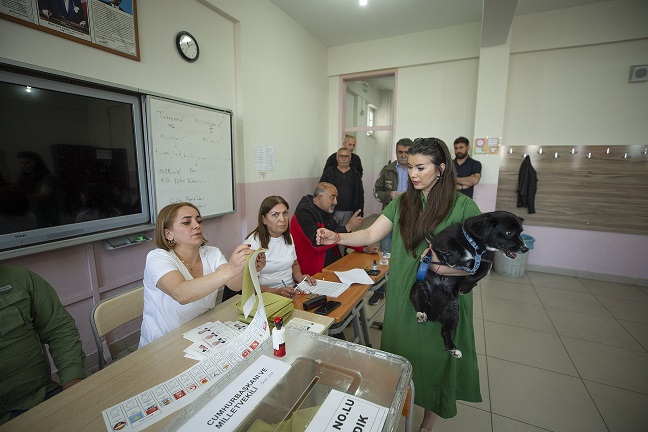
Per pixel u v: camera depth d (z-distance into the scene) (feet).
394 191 11.83
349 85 15.84
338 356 2.62
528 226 12.71
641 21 10.26
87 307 6.37
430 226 3.70
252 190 10.59
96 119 6.16
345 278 5.85
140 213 7.13
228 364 3.04
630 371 6.60
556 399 5.83
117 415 2.43
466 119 13.03
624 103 10.95
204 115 8.43
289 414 2.10
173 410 2.49
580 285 11.35
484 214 3.28
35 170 5.32
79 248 6.16
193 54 8.16
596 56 11.09
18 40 5.07
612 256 11.68
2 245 4.97
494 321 8.72
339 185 11.53
